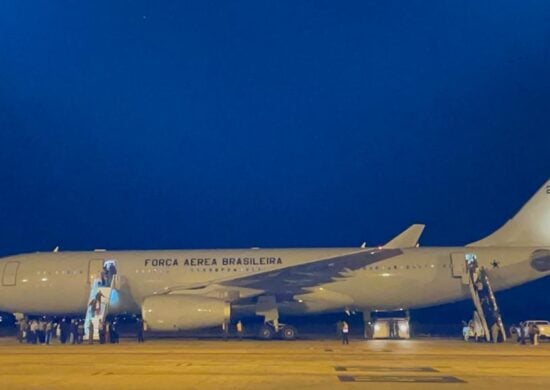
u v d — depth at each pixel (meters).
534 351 28.77
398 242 38.38
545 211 40.03
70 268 40.41
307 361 23.59
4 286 40.41
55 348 31.41
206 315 35.84
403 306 39.75
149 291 39.56
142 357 25.50
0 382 17.14
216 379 17.78
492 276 38.62
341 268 38.59
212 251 40.31
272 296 39.09
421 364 22.45
